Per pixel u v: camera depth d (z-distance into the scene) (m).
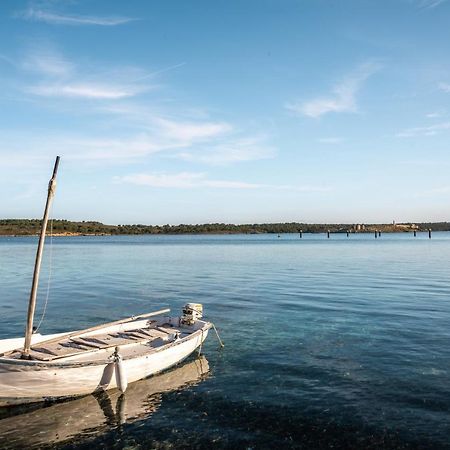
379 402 14.59
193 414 14.05
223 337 23.05
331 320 26.80
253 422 13.44
